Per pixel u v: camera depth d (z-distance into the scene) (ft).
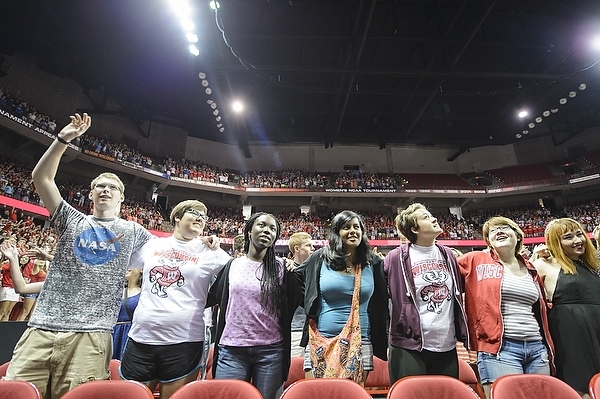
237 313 7.03
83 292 6.70
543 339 7.26
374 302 7.65
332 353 6.57
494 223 8.05
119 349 10.88
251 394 5.50
